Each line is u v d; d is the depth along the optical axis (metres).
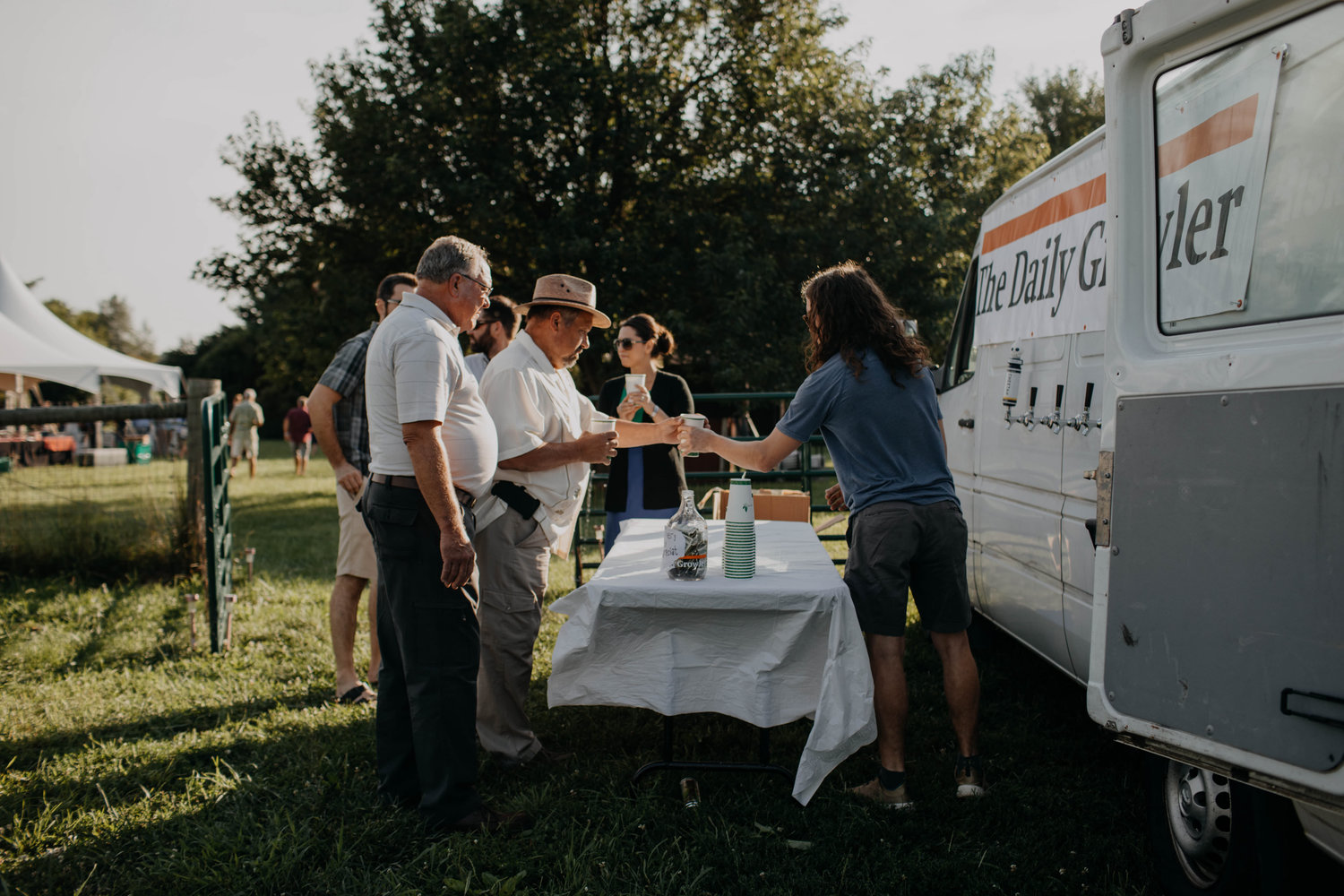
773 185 15.45
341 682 4.07
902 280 15.52
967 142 17.52
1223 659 1.83
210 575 4.78
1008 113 18.94
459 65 14.80
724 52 16.78
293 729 3.64
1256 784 1.78
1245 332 1.87
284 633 5.22
